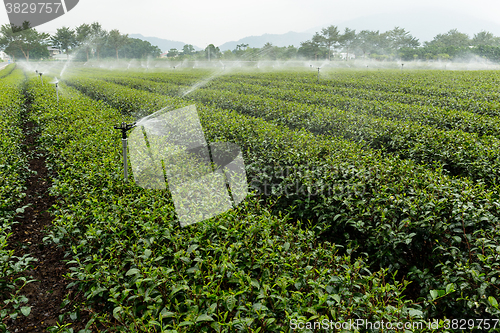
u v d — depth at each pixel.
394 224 4.52
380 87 24.00
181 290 3.52
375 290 3.36
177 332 2.92
